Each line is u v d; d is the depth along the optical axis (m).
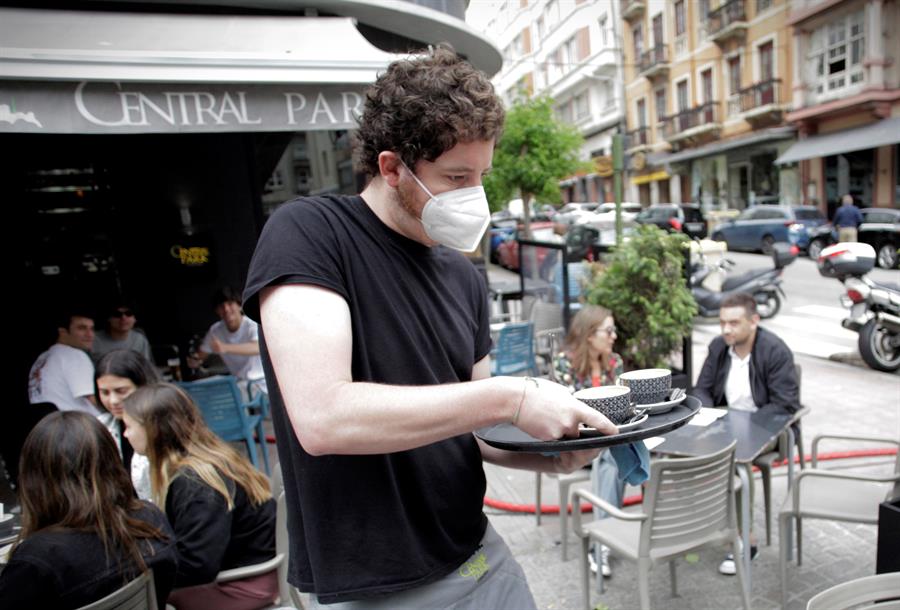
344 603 1.03
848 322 6.27
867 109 16.83
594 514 3.10
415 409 0.85
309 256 0.95
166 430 2.18
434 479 1.08
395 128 0.98
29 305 6.54
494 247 16.98
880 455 4.19
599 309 3.45
